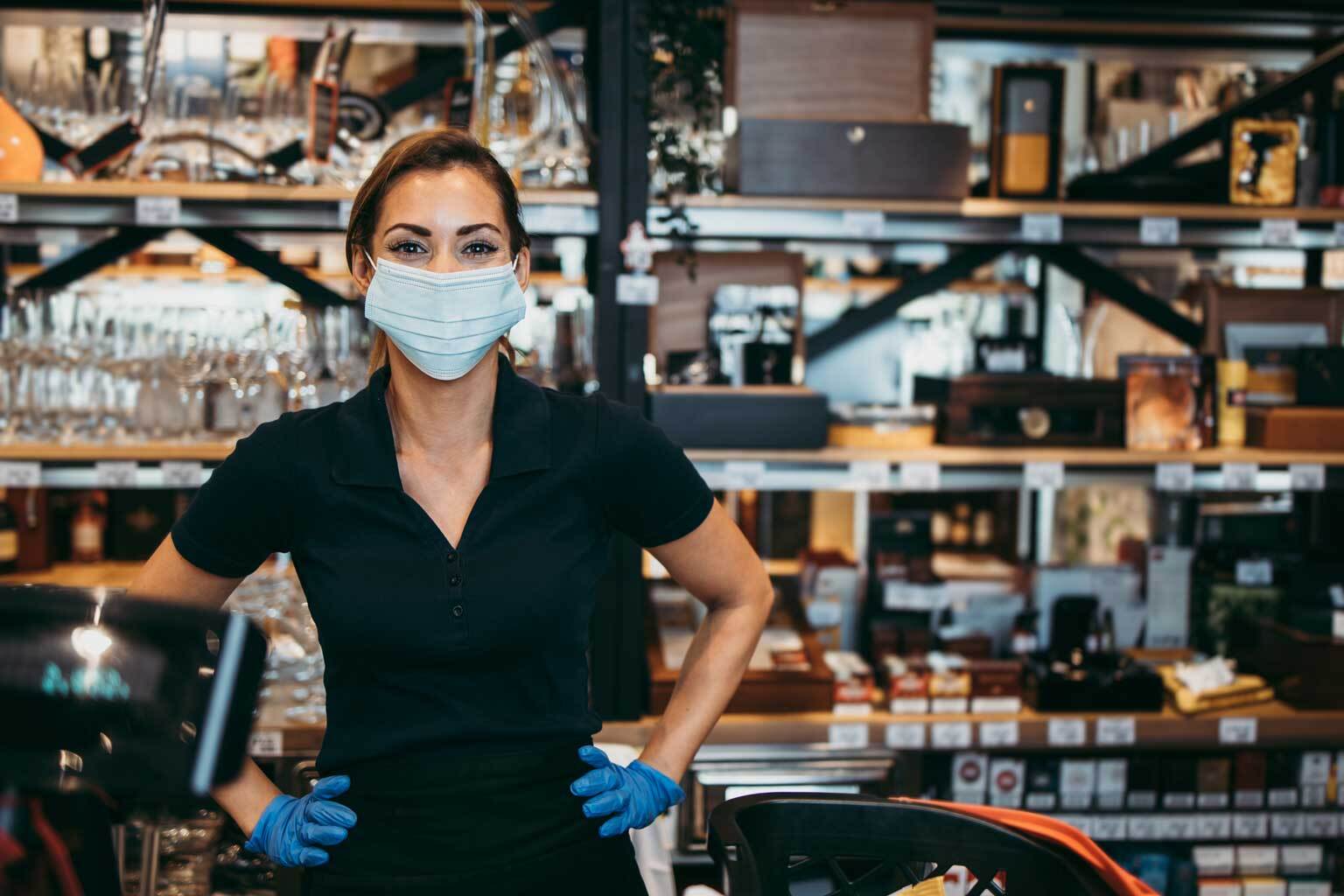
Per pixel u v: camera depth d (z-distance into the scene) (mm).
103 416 2811
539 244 2988
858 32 2859
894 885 1398
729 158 2873
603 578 2730
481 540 1313
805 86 2854
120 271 3604
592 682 2742
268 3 2898
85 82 2887
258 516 1354
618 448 1397
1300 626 2996
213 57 3621
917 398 3229
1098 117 3961
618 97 2670
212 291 3689
